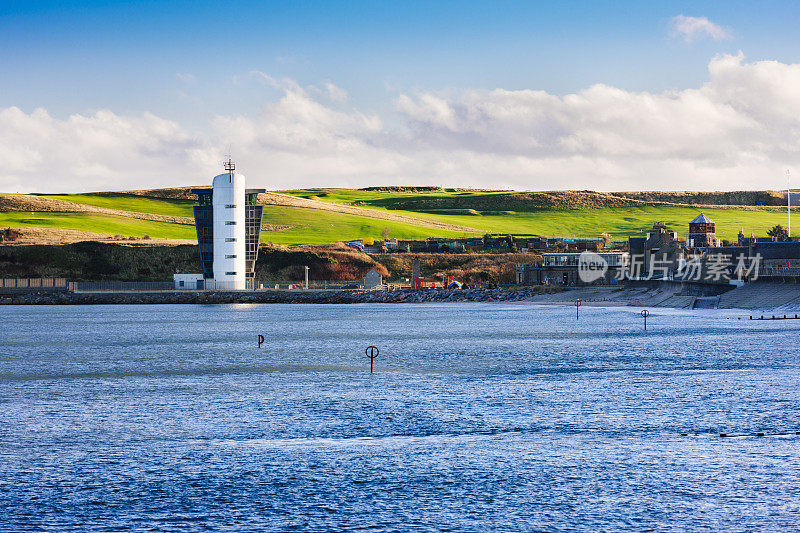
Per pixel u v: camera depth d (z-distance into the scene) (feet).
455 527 177.78
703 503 191.42
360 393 359.25
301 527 179.01
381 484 210.18
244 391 368.07
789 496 195.83
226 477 217.56
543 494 200.03
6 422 294.87
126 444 257.34
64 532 176.45
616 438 258.98
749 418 286.05
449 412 310.04
